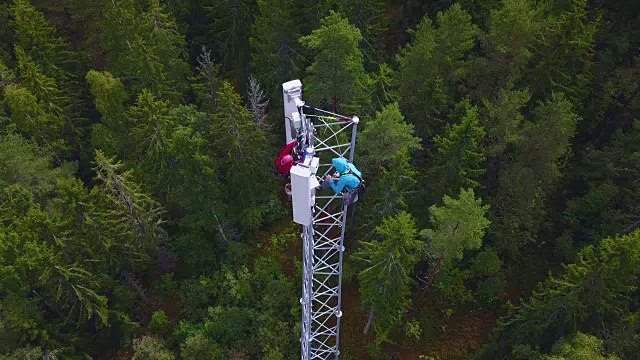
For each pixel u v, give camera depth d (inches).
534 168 1386.6
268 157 1609.3
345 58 1273.4
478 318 1492.4
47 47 1654.8
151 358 1360.7
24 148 1461.6
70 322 1395.2
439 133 1473.9
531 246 1615.4
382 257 1132.5
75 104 1720.0
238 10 1780.3
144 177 1467.8
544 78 1486.2
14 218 1327.5
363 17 1585.9
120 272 1491.1
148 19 1598.2
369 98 1373.0
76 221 1275.8
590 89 1581.0
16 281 1235.2
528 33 1364.4
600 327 1167.0
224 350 1401.3
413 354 1443.2
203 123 1476.4
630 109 1637.6
